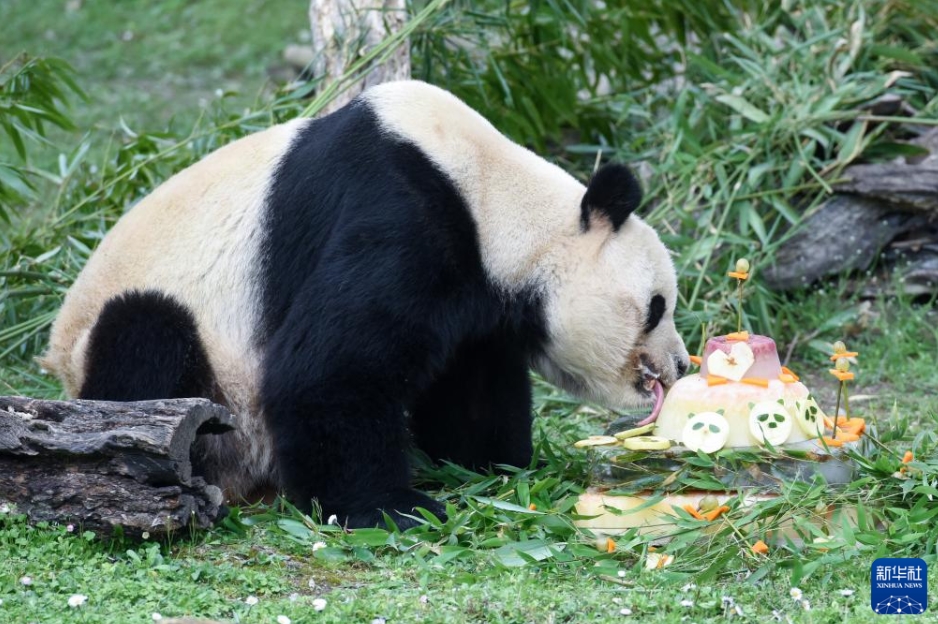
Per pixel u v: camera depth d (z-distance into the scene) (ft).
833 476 26.81
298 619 22.39
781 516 25.59
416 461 32.50
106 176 47.21
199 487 26.35
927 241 48.26
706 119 50.21
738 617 22.76
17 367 41.65
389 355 27.89
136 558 24.91
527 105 49.96
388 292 27.78
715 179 47.65
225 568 24.72
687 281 44.91
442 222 28.45
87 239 44.75
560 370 31.24
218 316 30.04
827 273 47.85
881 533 25.40
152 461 25.20
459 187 28.94
